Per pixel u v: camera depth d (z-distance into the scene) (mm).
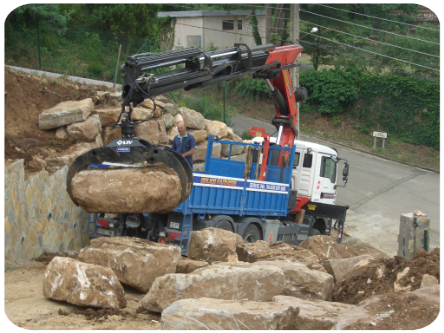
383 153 27828
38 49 14984
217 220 9711
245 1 37719
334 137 30109
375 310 3971
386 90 30000
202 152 14336
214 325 3945
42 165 8438
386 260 6141
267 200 11164
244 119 31141
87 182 6164
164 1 41125
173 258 6379
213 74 8578
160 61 6902
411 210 18609
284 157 12023
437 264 5465
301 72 32812
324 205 13148
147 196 5938
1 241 6719
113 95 12766
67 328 4586
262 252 7578
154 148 5996
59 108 10555
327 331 4195
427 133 28641
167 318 3965
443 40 29781
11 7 14438
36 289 5863
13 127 10000
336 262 7391
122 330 4676
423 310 3852
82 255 6172
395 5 39156
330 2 35562
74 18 19734
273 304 4328
